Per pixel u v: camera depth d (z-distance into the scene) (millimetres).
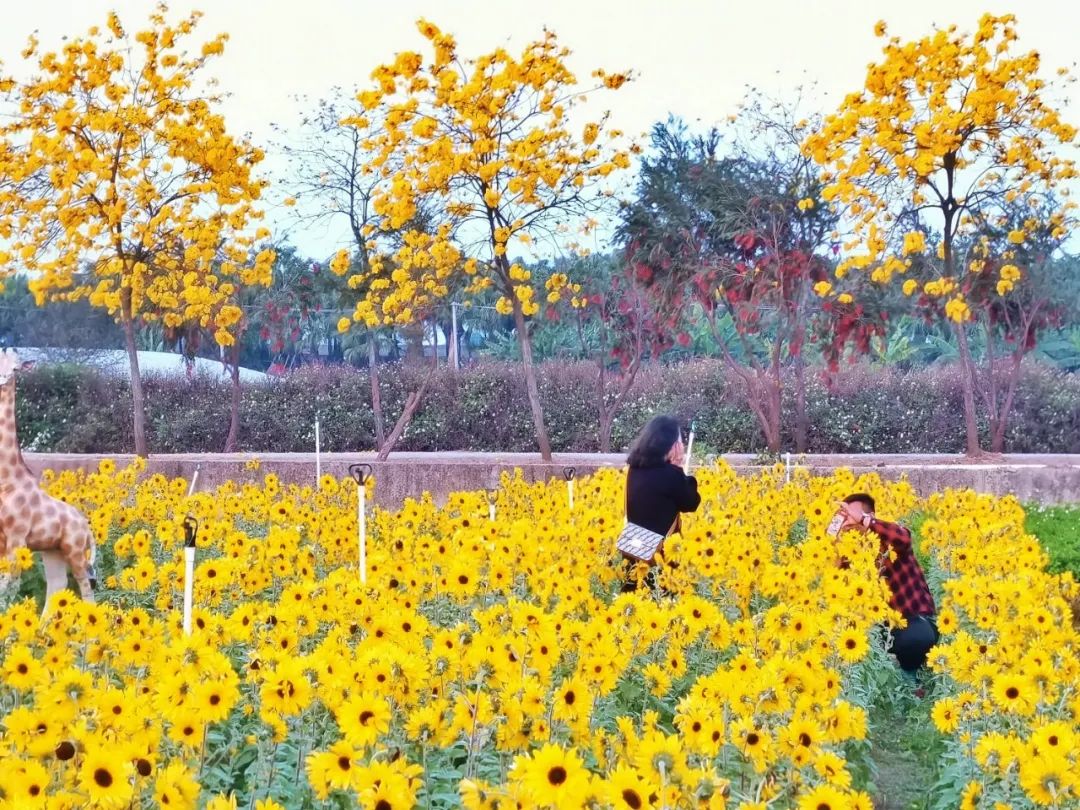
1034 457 14844
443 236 14039
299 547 7387
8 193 14664
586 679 4258
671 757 3109
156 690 3754
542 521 7094
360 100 13656
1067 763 3648
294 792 3922
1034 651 4625
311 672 4191
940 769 5449
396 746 3717
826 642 4910
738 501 9047
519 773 2965
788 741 3656
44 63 14758
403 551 6320
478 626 5867
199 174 15648
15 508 6895
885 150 14594
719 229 17219
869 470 12633
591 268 20078
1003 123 14531
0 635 4270
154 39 15047
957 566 7184
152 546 8492
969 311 14352
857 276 15938
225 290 16000
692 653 5770
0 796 2898
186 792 3088
